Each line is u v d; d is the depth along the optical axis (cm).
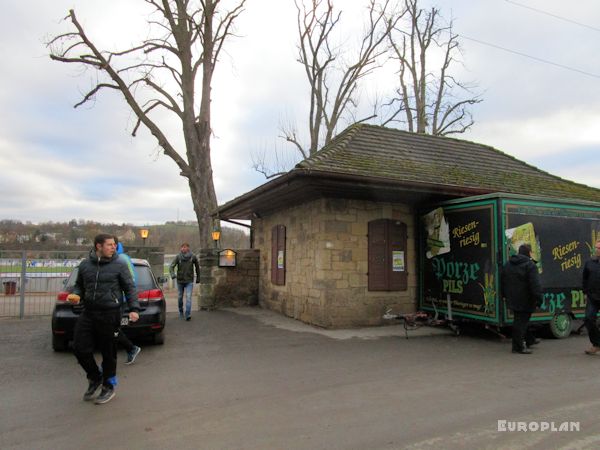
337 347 769
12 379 573
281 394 511
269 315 1138
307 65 2341
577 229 922
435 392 518
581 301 912
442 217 952
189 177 1731
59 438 389
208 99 1778
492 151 1402
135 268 768
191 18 1734
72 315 703
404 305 1008
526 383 556
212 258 1279
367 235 980
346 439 384
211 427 413
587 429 405
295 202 1078
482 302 847
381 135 1209
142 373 602
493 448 366
